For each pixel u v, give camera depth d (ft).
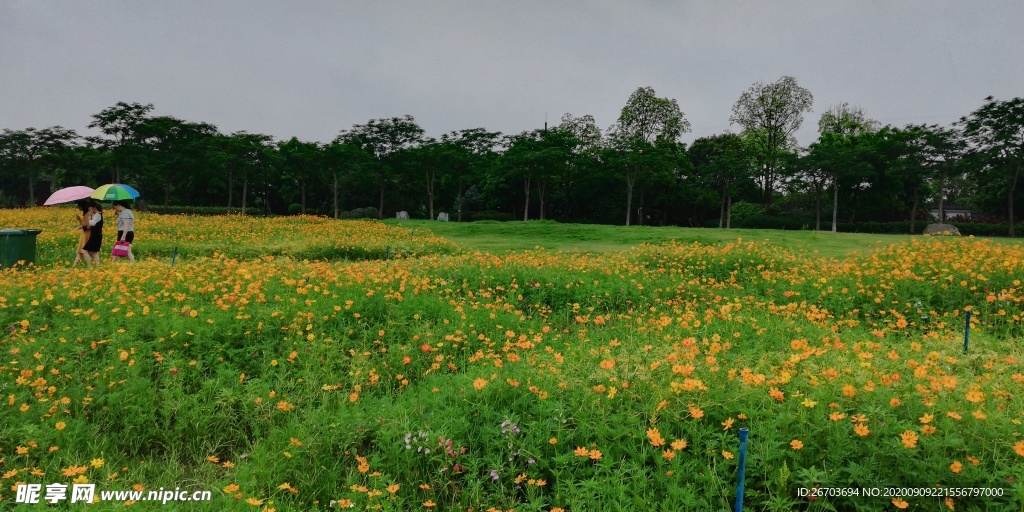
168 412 13.85
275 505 10.44
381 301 23.02
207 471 12.36
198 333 18.43
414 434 11.95
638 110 166.40
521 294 29.35
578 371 14.26
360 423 12.76
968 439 10.27
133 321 19.71
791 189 153.89
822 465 10.23
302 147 157.99
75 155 154.92
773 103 160.97
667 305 27.99
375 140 180.55
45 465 11.94
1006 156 115.75
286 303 22.00
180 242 51.75
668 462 10.52
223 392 14.65
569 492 10.30
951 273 26.99
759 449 10.37
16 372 15.92
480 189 179.52
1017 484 8.89
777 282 30.71
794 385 12.13
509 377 13.58
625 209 162.91
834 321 23.88
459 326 21.21
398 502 10.30
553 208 173.06
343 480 11.62
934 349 17.07
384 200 177.37
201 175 153.48
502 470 11.10
